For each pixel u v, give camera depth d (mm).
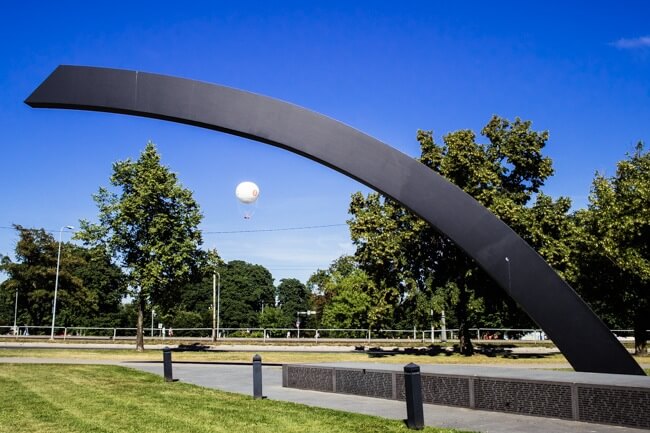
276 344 36750
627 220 23828
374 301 28266
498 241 11031
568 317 10734
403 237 26891
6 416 9453
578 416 8719
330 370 12672
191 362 22203
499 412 9633
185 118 10922
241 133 11039
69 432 8109
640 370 10398
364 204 30141
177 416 9359
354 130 11148
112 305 67938
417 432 7891
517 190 28094
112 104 10883
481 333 48594
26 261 55219
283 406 10344
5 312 65062
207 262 30688
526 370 11039
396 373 11297
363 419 8875
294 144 11031
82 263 61562
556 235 26469
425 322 29266
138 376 16000
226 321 84500
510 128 28062
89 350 29469
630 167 26969
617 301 26562
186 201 30141
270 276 97312
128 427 8438
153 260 29062
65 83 10914
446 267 27688
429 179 11102
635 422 8148
